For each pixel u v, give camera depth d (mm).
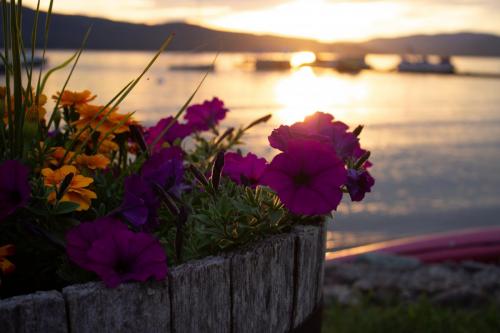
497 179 15352
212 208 706
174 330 634
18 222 671
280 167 673
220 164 723
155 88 61562
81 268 662
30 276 733
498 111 46312
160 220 776
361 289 2762
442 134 28688
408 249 3637
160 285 621
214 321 657
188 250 693
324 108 48750
